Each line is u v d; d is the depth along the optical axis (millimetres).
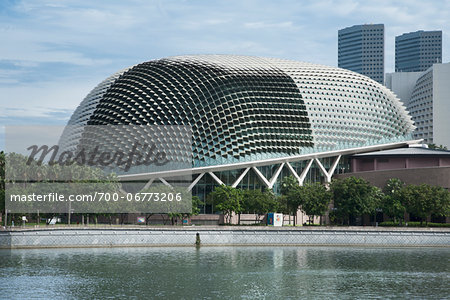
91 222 129500
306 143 151250
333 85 162375
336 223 153250
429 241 106188
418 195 131125
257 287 62344
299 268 74750
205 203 136750
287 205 134250
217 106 143000
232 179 144500
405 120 172500
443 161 161000
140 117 141125
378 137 164125
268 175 149500
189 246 98812
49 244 89938
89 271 69125
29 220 129000
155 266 73750
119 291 59094
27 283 61875
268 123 147250
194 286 62219
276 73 157625
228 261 79438
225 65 155875
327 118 155375
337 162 160500
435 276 69938
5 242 87500
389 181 146500
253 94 149125
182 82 147625
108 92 155500
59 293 57688
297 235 104188
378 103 167125
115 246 94062
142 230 96562
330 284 64500
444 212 131125
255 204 130375
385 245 105375
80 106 162750
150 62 160875
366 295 58875
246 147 142875
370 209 133375
